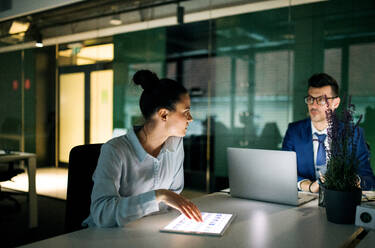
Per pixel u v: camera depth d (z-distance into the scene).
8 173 3.38
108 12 4.25
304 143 1.98
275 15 3.96
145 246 0.91
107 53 4.26
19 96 4.49
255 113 4.21
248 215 1.25
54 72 4.36
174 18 4.27
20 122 4.45
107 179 1.13
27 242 2.82
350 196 1.12
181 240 0.97
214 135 4.57
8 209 3.45
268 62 4.07
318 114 1.86
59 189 4.21
